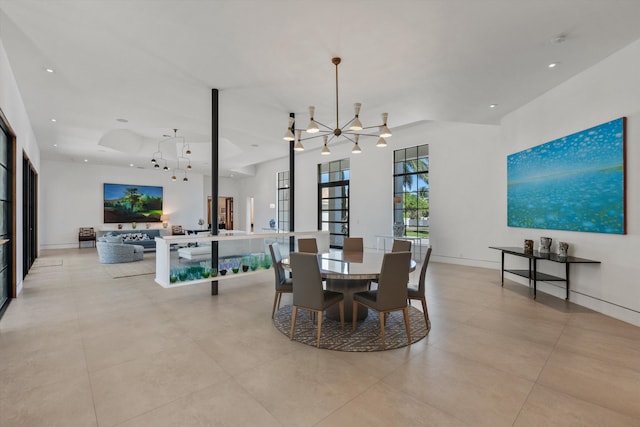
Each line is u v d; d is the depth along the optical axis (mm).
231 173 12734
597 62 3488
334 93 4344
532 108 4613
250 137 7367
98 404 1914
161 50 3213
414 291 3295
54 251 9195
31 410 1852
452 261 6824
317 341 2773
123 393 2031
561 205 4027
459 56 3307
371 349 2688
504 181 5465
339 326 3234
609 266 3441
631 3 2453
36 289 4793
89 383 2146
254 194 13297
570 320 3357
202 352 2637
